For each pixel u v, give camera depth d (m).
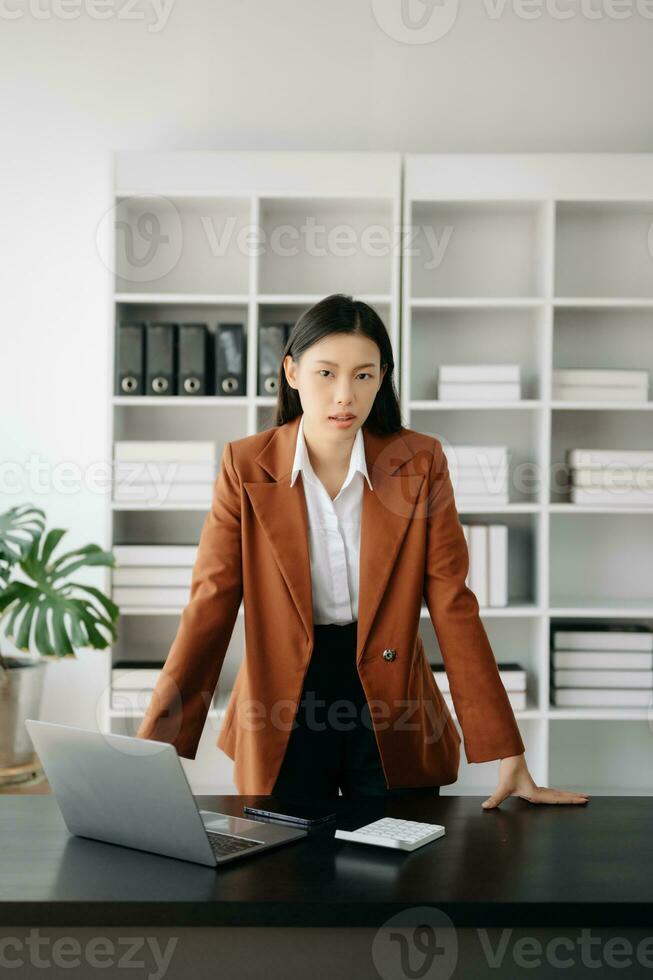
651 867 1.21
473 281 3.66
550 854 1.26
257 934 1.09
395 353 3.40
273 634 1.68
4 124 3.62
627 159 3.39
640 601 3.63
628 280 3.65
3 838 1.34
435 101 3.63
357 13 3.62
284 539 1.66
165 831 1.23
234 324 3.40
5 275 3.64
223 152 3.37
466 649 1.62
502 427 3.69
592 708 3.42
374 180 3.39
